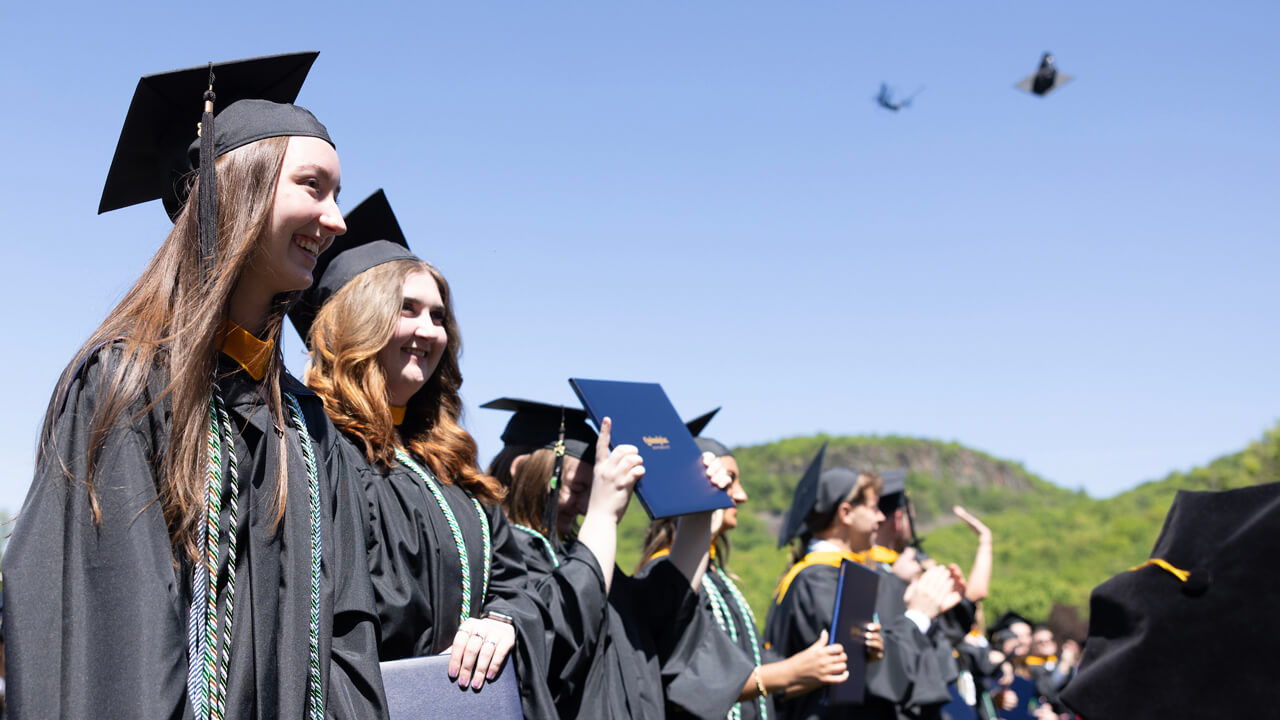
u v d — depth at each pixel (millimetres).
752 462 115812
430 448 2789
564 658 2758
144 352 1728
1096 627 2396
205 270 1827
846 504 5969
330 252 3049
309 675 1820
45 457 1661
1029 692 10453
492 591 2723
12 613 1529
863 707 5402
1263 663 2199
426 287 2869
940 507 116438
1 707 2637
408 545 2465
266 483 1884
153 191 2217
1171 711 2230
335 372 2660
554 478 3764
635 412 3289
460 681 2250
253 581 1805
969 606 7441
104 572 1583
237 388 1917
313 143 2002
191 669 1676
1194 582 2273
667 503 3104
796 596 5516
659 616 3525
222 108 2186
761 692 4008
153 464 1716
